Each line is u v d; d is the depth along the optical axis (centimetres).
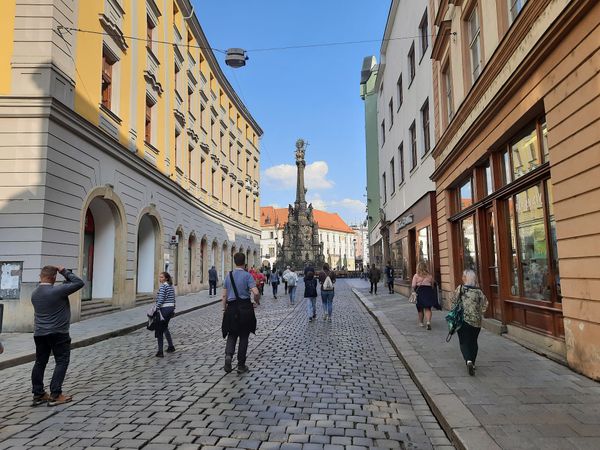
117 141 1639
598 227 571
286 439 446
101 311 1558
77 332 1152
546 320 773
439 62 1484
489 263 1077
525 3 750
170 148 2369
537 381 593
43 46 1273
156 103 2172
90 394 613
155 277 2152
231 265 3875
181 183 2564
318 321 1395
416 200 1938
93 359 871
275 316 1543
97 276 1725
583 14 589
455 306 652
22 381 715
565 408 487
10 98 1239
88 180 1468
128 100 1830
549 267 756
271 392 610
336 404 559
